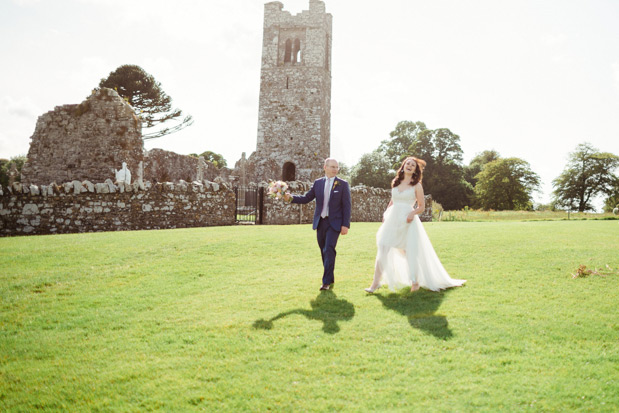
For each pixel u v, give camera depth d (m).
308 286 5.94
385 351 3.75
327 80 44.44
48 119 20.06
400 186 5.63
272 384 3.23
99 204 12.73
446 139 57.59
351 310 4.87
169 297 5.54
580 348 3.67
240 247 8.62
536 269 6.39
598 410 2.74
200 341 4.08
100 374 3.49
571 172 60.22
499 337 3.94
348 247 8.93
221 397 3.07
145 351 3.91
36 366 3.69
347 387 3.15
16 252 8.00
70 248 8.38
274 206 17.02
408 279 5.70
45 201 12.07
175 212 14.25
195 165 33.78
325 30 43.78
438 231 11.16
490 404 2.85
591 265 6.45
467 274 6.27
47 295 5.70
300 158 41.94
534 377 3.19
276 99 42.53
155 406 2.99
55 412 2.99
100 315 4.91
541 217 36.56
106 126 19.36
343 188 5.95
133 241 9.14
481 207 60.84
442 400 2.93
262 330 4.31
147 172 27.67
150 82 40.72
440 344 3.84
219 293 5.67
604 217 32.00
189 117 42.47
